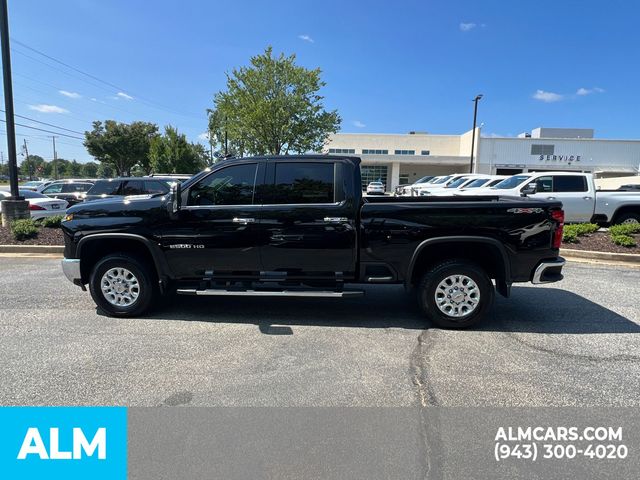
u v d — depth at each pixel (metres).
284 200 4.84
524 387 3.42
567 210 11.45
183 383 3.46
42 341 4.33
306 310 5.47
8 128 10.99
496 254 4.79
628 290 6.46
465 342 4.39
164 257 4.97
